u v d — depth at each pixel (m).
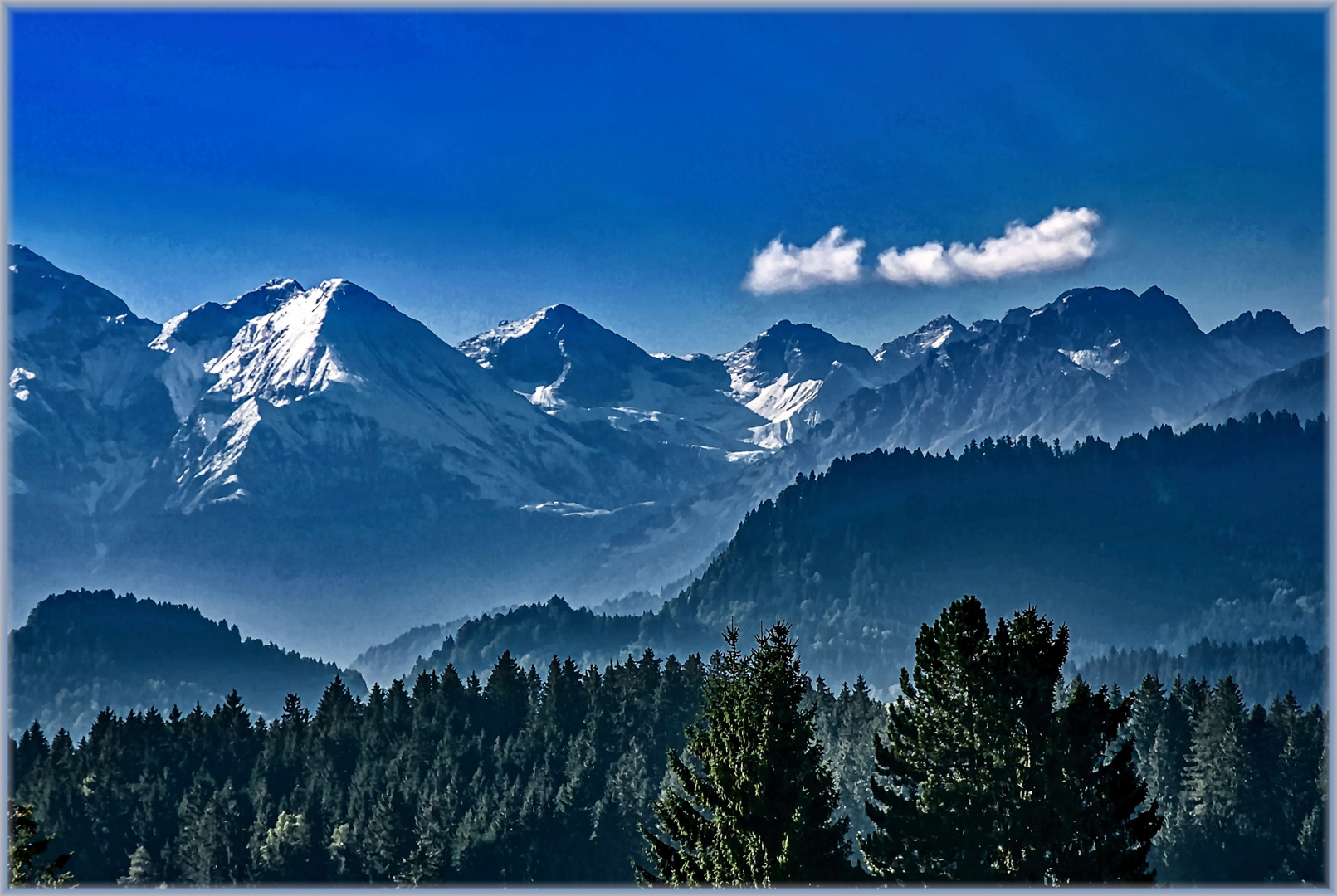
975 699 73.06
